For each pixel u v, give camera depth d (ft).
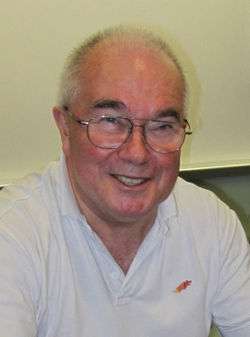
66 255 3.52
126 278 3.65
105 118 3.26
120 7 5.45
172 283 3.83
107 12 5.42
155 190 3.45
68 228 3.59
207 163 6.16
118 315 3.61
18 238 3.38
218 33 5.87
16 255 3.32
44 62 5.32
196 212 4.05
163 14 5.61
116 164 3.33
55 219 3.59
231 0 5.82
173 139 3.38
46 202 3.64
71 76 3.36
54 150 5.55
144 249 3.73
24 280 3.30
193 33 5.77
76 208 3.61
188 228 3.97
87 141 3.32
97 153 3.32
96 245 3.60
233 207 6.36
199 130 6.07
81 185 3.49
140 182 3.39
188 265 3.90
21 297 3.24
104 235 3.67
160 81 3.22
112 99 3.20
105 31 3.45
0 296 3.16
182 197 4.08
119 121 3.26
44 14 5.22
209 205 4.15
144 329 3.68
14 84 5.28
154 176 3.41
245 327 4.03
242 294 4.05
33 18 5.20
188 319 3.84
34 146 5.49
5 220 3.45
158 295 3.76
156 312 3.73
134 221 3.53
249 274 4.11
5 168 5.45
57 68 5.37
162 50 3.31
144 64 3.21
